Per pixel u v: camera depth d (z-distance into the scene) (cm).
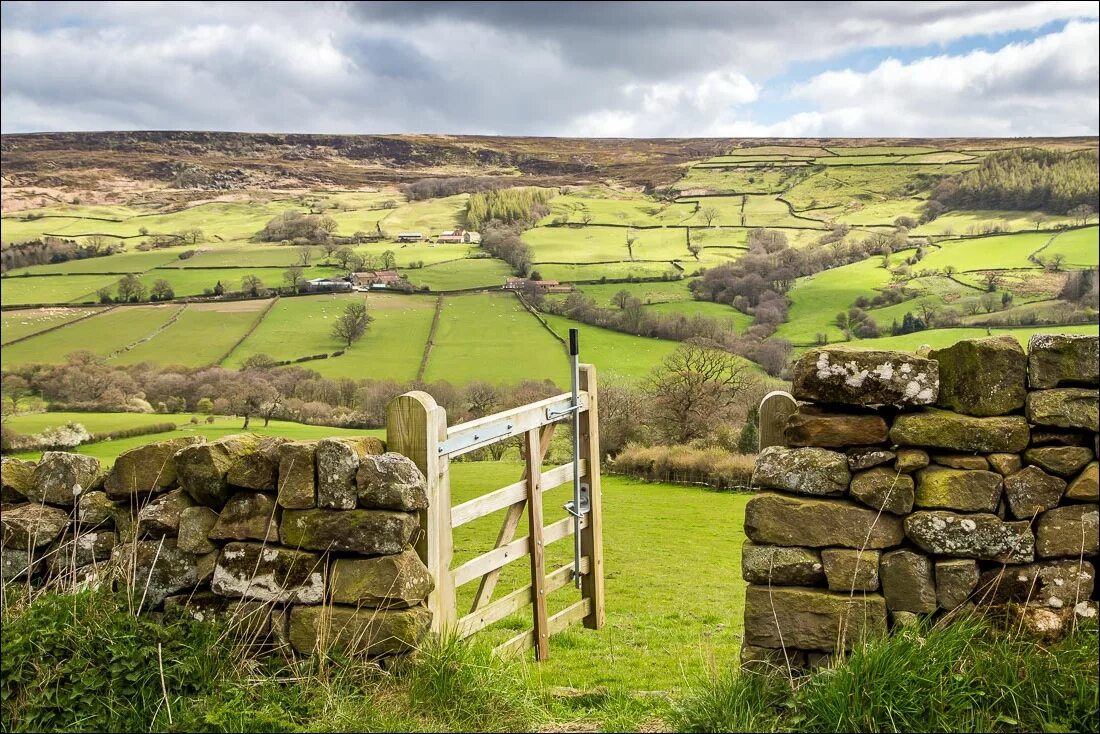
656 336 10288
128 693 499
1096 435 516
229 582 554
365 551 539
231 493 574
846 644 519
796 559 534
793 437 558
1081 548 511
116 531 609
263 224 19925
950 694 465
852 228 17250
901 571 520
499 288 12988
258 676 525
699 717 489
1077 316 10125
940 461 534
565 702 596
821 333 10244
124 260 15838
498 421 673
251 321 11625
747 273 12888
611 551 2816
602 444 6212
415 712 501
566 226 18438
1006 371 531
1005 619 508
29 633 512
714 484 4991
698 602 1841
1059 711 457
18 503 628
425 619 545
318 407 7938
